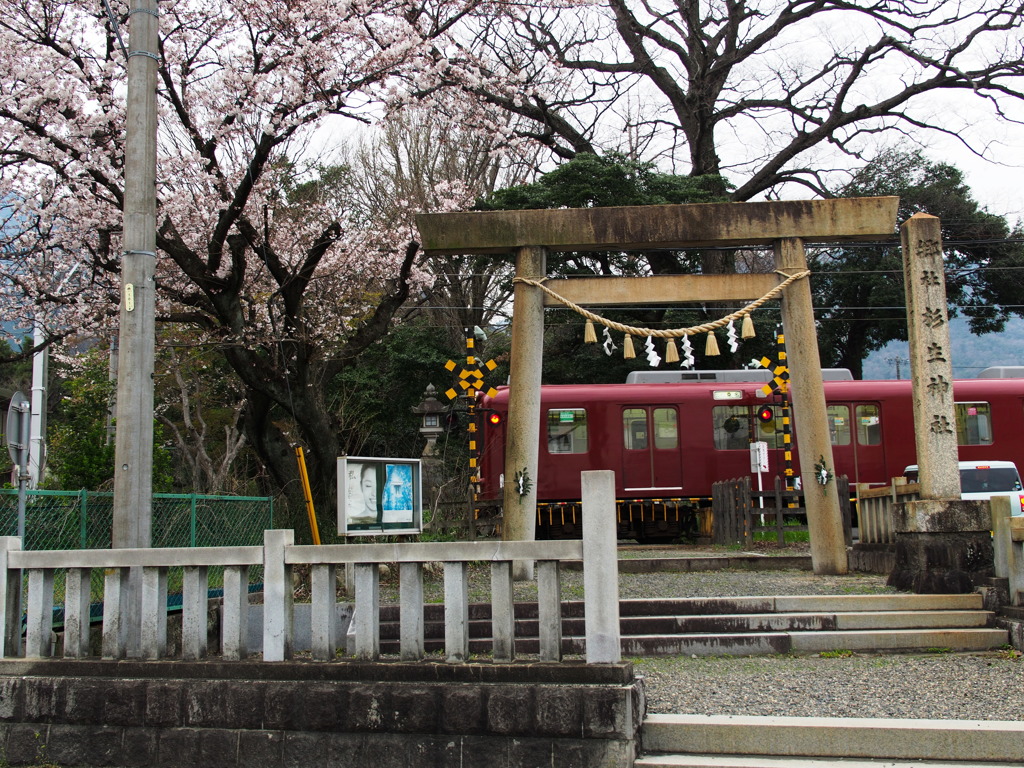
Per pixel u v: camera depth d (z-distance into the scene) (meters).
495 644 5.63
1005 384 20.19
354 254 16.47
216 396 22.12
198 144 12.73
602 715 5.29
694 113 27.73
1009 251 28.75
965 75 25.33
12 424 7.52
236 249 12.64
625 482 19.59
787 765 5.45
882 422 20.03
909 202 29.23
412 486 11.83
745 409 19.94
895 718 5.91
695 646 8.30
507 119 16.55
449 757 5.42
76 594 6.34
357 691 5.61
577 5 15.42
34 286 13.88
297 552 5.98
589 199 25.36
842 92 26.73
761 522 17.38
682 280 12.05
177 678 5.96
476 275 26.70
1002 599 8.74
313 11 12.23
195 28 12.77
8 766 6.00
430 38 13.84
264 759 5.67
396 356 26.78
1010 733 5.51
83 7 12.04
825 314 30.55
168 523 9.33
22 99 11.54
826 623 8.59
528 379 11.91
